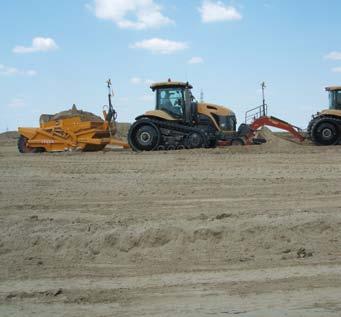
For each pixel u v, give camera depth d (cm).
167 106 2439
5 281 788
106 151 2388
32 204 1275
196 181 1534
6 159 2073
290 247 907
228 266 834
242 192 1377
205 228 952
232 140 2542
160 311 659
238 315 639
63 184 1533
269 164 1808
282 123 2814
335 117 2566
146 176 1638
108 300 703
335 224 983
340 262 841
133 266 852
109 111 2642
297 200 1262
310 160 1875
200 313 648
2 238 959
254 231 955
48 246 930
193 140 2372
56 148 2481
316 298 693
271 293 714
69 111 3006
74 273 821
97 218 1091
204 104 2489
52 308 680
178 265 849
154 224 995
